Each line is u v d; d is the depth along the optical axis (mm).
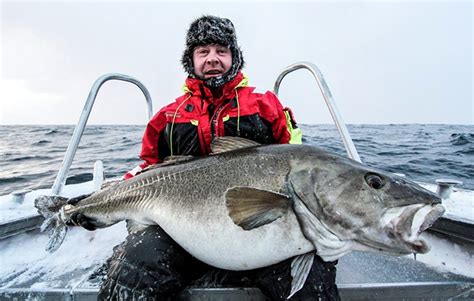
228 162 1841
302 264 1553
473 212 2594
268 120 2496
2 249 2338
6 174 9203
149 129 2629
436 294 1676
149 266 1562
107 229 2898
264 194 1554
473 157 9641
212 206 1734
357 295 1646
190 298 1617
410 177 6969
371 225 1482
